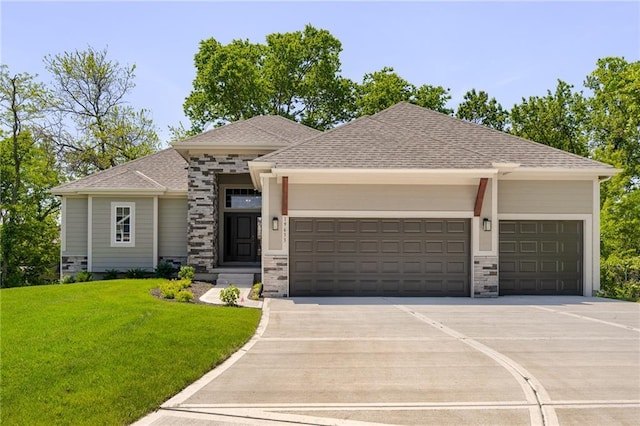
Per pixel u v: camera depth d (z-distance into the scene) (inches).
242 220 850.8
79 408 211.0
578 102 1228.5
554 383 253.8
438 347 330.3
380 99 1403.8
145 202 804.0
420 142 631.2
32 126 1229.1
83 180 820.6
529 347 331.0
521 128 1167.0
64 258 808.3
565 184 626.5
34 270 1258.0
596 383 254.1
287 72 1478.8
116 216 801.6
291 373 270.8
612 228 964.0
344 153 600.7
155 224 802.2
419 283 598.9
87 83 1341.0
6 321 387.9
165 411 215.5
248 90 1380.4
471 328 397.7
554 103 1143.6
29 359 279.6
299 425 201.3
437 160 589.0
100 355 287.4
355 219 599.2
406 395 235.9
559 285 624.7
